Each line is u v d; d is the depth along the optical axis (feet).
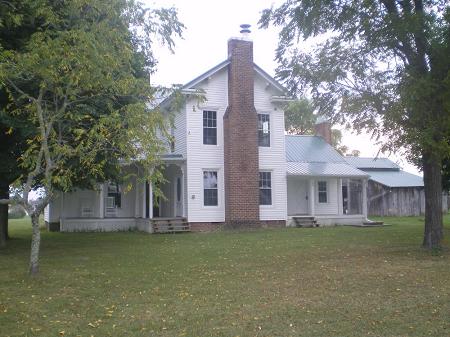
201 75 79.56
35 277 36.22
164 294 30.99
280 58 53.78
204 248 53.83
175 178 86.33
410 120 43.70
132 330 23.50
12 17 40.09
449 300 28.66
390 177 130.93
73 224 82.43
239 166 79.61
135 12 41.42
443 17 42.98
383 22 45.09
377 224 92.48
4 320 25.17
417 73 44.24
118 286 33.47
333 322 24.52
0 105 46.24
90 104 42.14
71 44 37.63
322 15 49.42
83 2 36.94
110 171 51.78
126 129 35.01
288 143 105.60
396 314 25.85
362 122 47.47
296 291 31.35
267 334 22.70
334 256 46.44
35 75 36.45
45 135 35.73
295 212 96.12
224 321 24.80
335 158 102.37
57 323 24.73
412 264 41.24
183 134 80.94
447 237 63.52
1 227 57.98
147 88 38.32
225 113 81.10
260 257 46.26
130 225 85.20
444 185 84.53
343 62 49.11
